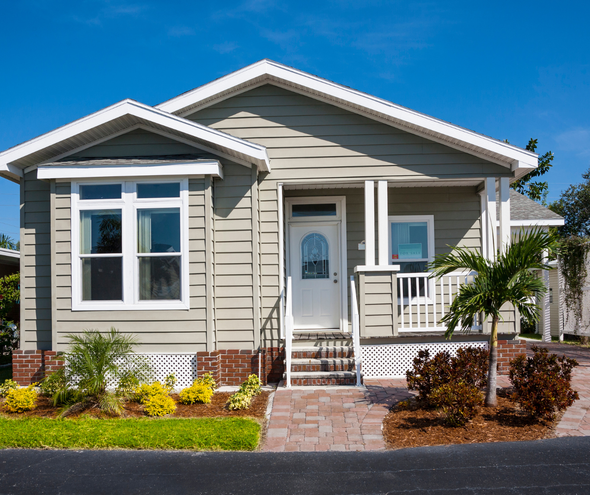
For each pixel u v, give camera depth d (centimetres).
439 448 528
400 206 1013
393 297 848
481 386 686
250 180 841
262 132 888
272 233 868
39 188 862
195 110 898
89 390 675
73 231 802
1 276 1384
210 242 801
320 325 1000
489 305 641
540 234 629
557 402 589
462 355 701
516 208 1535
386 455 514
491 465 480
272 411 661
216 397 749
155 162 789
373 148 881
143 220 805
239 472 476
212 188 828
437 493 425
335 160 880
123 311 797
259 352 817
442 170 878
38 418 646
